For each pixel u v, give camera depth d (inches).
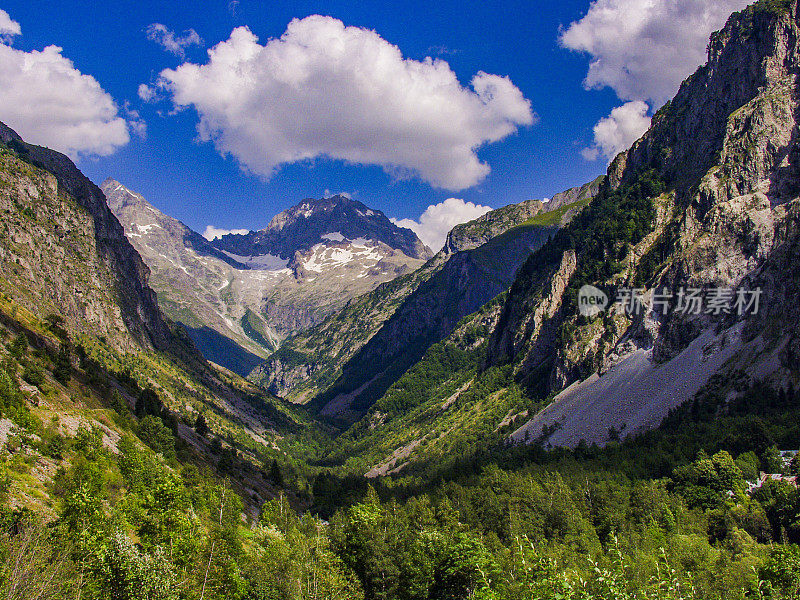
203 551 2992.1
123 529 2815.0
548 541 4667.8
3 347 5182.1
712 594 3112.7
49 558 2174.0
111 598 2327.8
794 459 5275.6
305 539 4087.1
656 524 4709.6
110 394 6402.6
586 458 7465.6
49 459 3491.6
